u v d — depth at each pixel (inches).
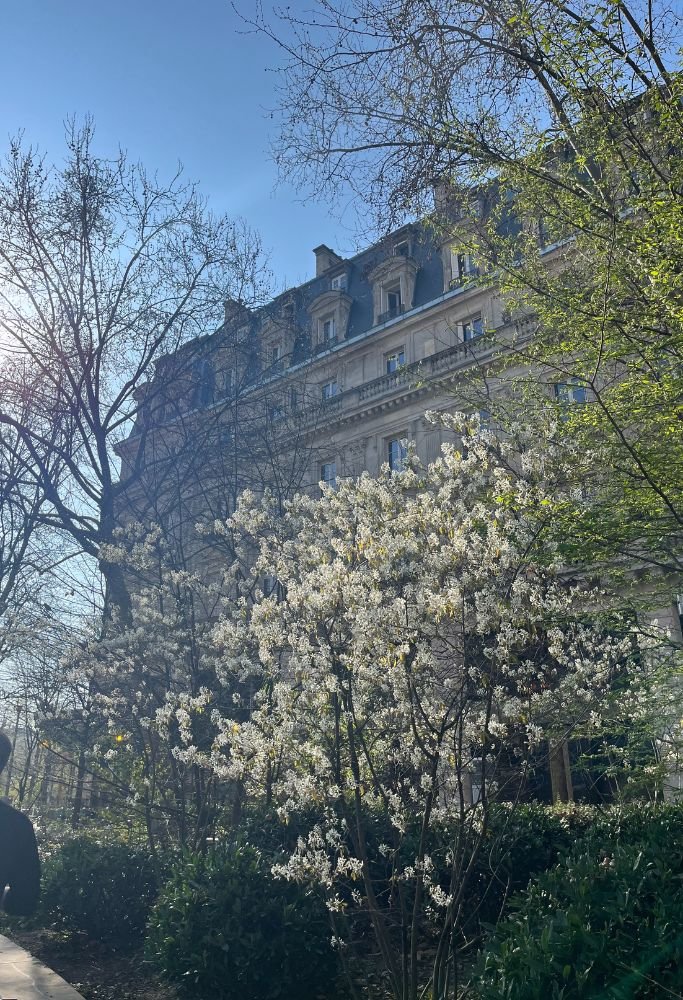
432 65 352.5
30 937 370.9
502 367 370.6
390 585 271.6
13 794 792.9
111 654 424.5
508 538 271.6
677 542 310.3
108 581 569.9
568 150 339.6
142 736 427.8
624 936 166.1
